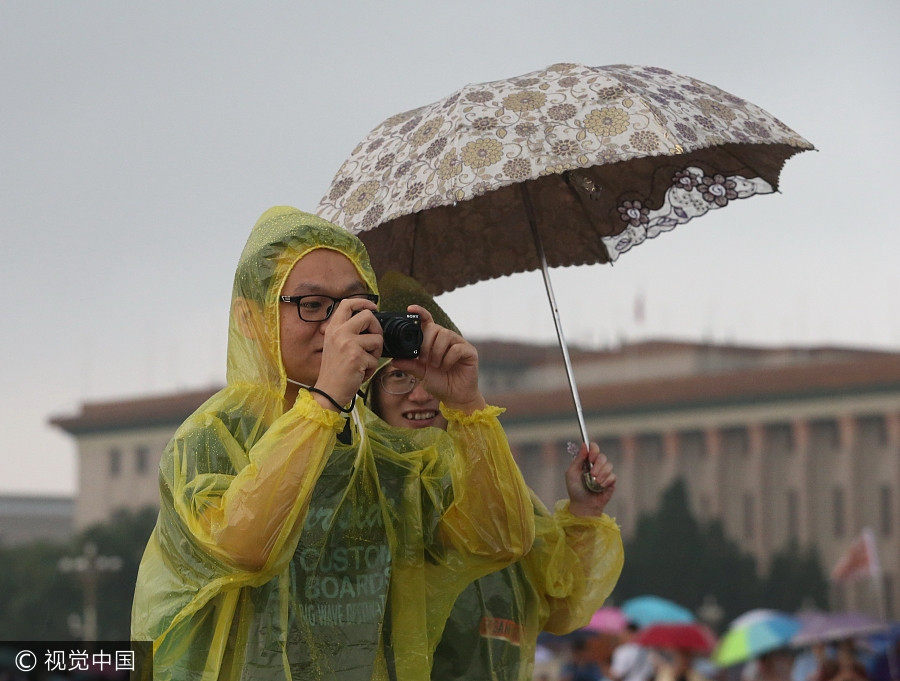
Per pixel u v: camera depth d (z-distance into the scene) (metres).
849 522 164.00
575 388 8.63
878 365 164.62
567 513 8.38
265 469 6.13
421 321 6.88
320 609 6.82
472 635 7.76
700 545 162.88
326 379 6.30
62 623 171.62
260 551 6.12
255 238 6.84
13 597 172.12
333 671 6.79
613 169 9.33
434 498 7.34
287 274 6.66
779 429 173.12
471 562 7.17
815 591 161.12
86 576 169.50
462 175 7.53
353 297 6.78
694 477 177.38
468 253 9.59
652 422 179.38
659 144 7.45
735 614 161.38
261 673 6.52
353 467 6.93
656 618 28.91
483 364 198.00
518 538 7.04
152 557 6.85
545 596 8.21
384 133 8.52
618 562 8.24
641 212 9.39
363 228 7.83
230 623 6.57
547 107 7.75
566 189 9.46
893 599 159.88
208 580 6.41
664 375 187.62
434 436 7.58
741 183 9.09
